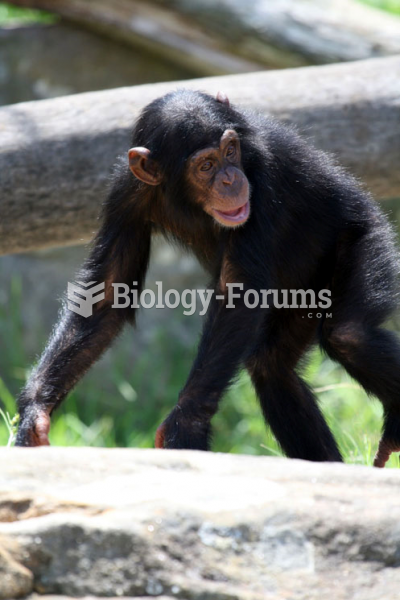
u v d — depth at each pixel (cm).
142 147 1337
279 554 773
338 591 757
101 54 3067
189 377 1233
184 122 1316
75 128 1769
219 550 763
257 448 2619
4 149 1720
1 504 778
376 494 848
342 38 2767
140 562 739
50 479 831
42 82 3062
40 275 3109
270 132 1432
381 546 786
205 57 2944
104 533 743
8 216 1733
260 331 1355
